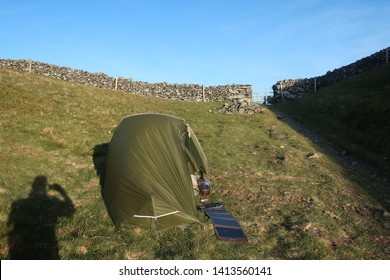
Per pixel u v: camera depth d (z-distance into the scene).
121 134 10.97
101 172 12.65
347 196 11.54
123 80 33.84
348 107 25.48
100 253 7.61
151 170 9.33
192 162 11.03
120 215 8.85
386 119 20.06
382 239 8.68
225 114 27.34
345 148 18.64
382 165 15.34
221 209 10.24
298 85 40.72
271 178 13.38
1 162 11.70
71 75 31.73
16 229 8.05
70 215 9.19
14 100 18.61
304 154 17.16
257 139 20.06
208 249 8.00
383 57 34.19
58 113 18.89
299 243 8.34
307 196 11.48
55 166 12.51
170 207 8.62
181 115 25.52
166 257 7.61
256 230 9.02
